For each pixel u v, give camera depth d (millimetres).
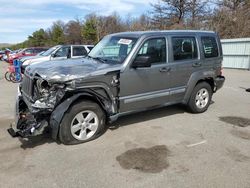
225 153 4141
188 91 5957
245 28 27844
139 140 4660
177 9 33094
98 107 4613
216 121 5762
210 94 6543
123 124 5492
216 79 6578
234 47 18406
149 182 3328
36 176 3469
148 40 5109
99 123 4680
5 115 6191
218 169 3643
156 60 5289
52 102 4203
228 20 29031
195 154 4105
